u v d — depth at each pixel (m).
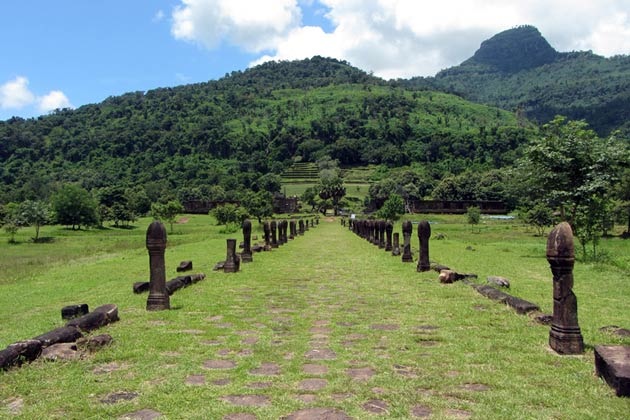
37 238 47.19
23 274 19.70
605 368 5.50
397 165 145.38
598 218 20.11
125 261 21.34
